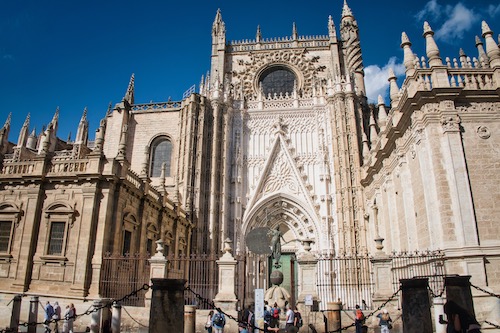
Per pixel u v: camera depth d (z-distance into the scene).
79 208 21.69
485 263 17.36
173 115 41.25
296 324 16.69
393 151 26.39
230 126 40.81
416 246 21.66
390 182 27.25
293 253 38.91
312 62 45.34
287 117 41.66
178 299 10.49
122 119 41.00
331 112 39.59
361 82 42.66
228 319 18.41
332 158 38.84
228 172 39.34
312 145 40.41
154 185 38.97
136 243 24.92
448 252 17.66
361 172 36.56
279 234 24.02
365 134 38.31
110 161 22.47
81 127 35.31
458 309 8.63
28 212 22.11
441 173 18.98
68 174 22.09
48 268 21.14
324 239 36.56
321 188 38.50
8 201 22.61
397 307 18.62
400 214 24.97
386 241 28.41
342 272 34.03
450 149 19.09
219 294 19.34
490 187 18.81
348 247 34.81
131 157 40.47
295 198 38.41
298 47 45.75
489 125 19.80
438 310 13.91
